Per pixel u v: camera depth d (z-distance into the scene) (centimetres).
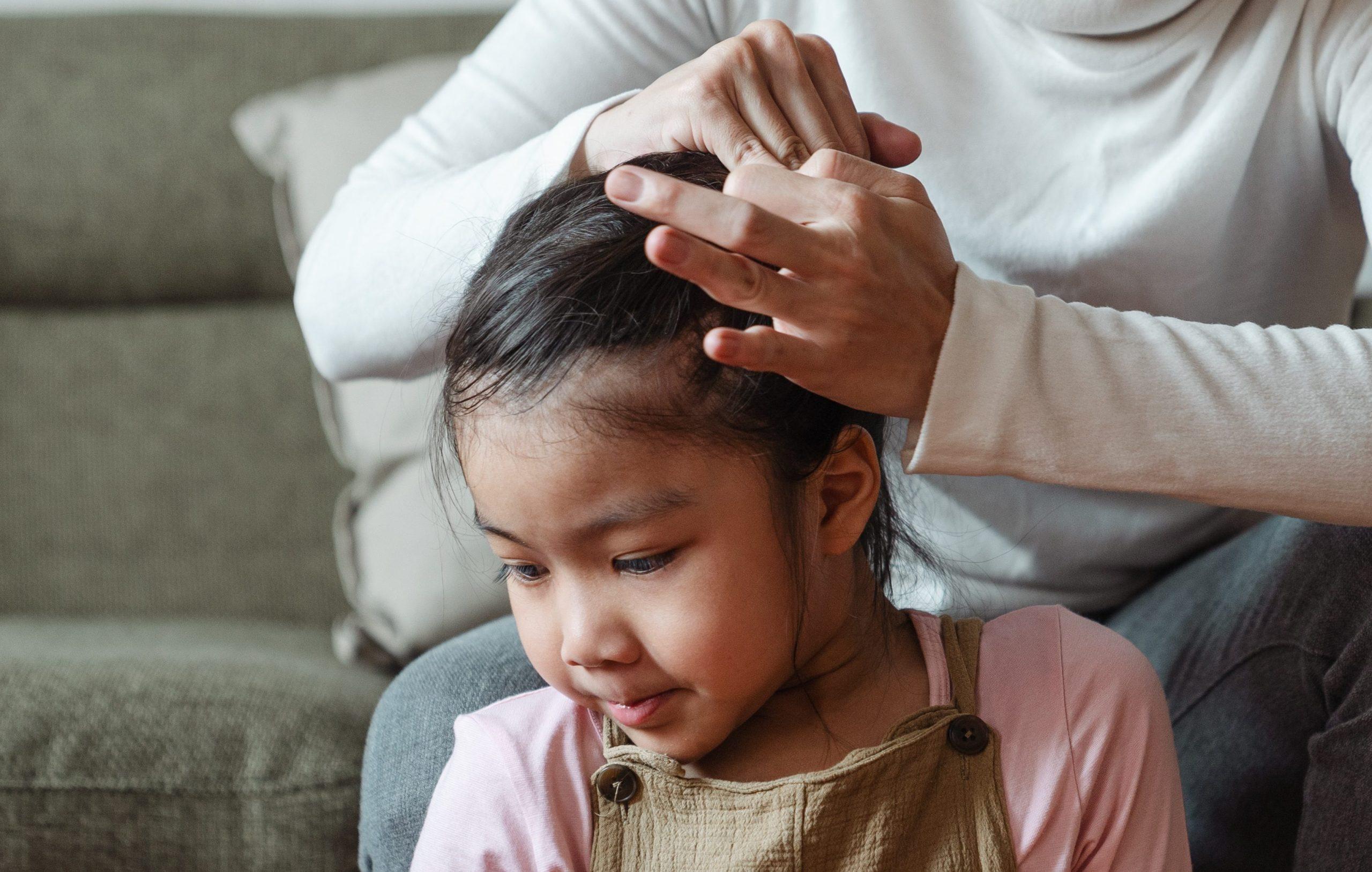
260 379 159
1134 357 60
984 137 82
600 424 58
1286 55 76
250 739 104
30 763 101
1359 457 60
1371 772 67
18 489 152
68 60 159
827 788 63
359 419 143
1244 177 80
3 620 144
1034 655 70
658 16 86
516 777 69
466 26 165
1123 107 78
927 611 88
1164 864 68
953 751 66
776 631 62
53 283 158
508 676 82
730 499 60
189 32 161
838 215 54
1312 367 62
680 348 60
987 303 58
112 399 157
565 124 73
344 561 141
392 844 79
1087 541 89
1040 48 79
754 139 65
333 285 85
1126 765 67
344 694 112
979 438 58
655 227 61
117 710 104
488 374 60
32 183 155
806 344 54
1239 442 60
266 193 159
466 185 78
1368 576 73
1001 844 64
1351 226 86
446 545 131
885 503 75
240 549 153
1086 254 81
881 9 81
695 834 65
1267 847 83
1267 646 77
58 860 100
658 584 59
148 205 157
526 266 63
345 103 150
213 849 102
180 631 138
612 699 62
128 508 153
